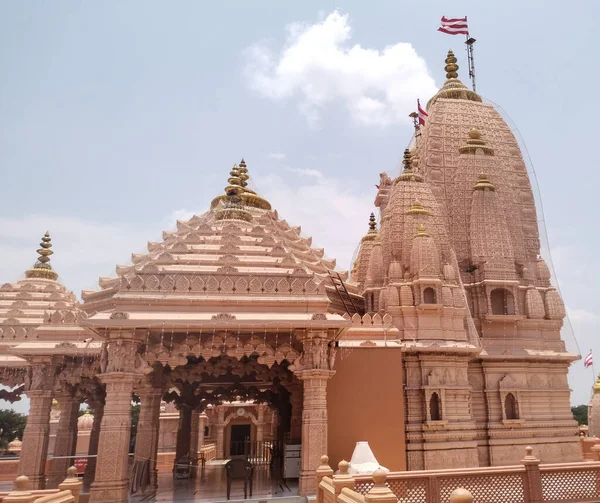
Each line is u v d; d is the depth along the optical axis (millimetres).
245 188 30609
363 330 22500
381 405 20562
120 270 24125
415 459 25594
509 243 34594
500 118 41719
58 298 29969
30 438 20250
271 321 17703
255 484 20203
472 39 48938
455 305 29547
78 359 21922
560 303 34594
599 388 44719
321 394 18219
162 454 32656
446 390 27031
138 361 17500
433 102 43062
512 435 29688
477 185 35969
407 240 31453
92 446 24547
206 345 18266
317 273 25188
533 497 14625
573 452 30547
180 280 18422
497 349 31922
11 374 24531
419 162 39125
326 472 14734
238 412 42594
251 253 20906
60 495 11711
